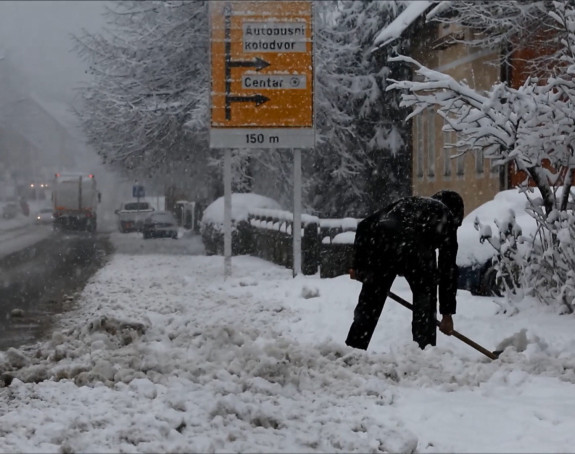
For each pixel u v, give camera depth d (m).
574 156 12.18
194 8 37.19
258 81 19.16
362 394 7.16
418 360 8.04
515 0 20.44
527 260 12.07
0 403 7.08
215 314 13.28
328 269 18.78
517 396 7.15
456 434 6.01
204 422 6.19
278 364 7.53
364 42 39.59
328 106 38.09
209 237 29.31
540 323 10.91
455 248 8.90
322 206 40.72
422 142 33.31
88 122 39.06
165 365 7.93
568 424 6.23
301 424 6.18
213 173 40.47
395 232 8.83
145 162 39.84
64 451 5.52
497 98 12.02
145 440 5.72
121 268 23.05
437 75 12.30
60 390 7.35
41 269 23.23
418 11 30.69
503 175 24.62
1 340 11.49
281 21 19.16
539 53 21.94
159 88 37.72
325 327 11.57
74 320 13.32
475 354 8.76
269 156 38.03
